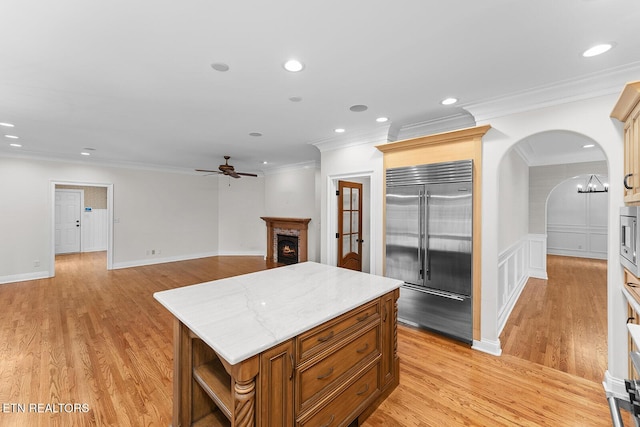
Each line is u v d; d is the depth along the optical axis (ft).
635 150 5.82
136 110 9.78
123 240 20.99
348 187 16.55
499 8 4.76
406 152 11.05
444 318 10.03
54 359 8.42
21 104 9.20
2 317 11.66
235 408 4.06
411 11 4.86
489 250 9.03
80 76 7.29
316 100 8.89
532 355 8.86
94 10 4.81
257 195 26.35
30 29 5.32
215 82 7.66
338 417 5.45
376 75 7.25
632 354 3.56
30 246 17.58
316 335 4.99
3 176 16.75
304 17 5.03
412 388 7.27
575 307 13.15
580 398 6.82
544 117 7.98
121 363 8.25
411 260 10.87
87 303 13.38
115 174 20.63
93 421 6.01
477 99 8.73
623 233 6.49
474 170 9.27
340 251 15.60
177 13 4.91
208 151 17.06
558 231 26.50
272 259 24.34
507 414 6.33
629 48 5.90
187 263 22.62
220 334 4.34
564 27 5.24
